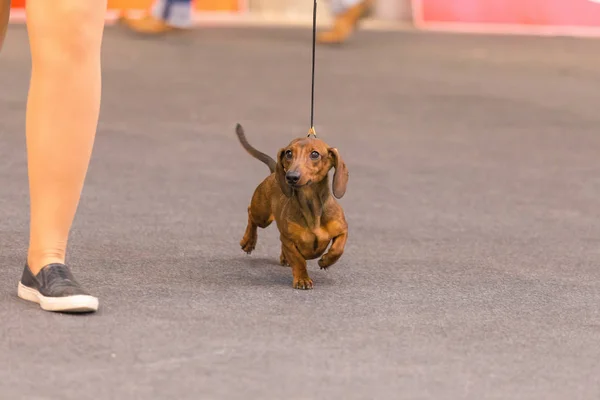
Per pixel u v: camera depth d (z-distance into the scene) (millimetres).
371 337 3729
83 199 6137
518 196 6938
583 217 6352
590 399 3188
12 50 13539
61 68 3953
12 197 6039
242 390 3129
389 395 3141
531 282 4719
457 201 6695
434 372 3377
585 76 14047
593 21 20562
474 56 15719
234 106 10469
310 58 14672
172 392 3092
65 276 3971
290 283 4504
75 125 4012
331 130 9391
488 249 5406
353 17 16438
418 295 4387
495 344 3719
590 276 4895
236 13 21578
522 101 11703
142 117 9555
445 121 10203
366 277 4676
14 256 4746
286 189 4320
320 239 4336
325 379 3258
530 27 20594
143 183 6746
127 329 3699
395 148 8641
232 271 4688
